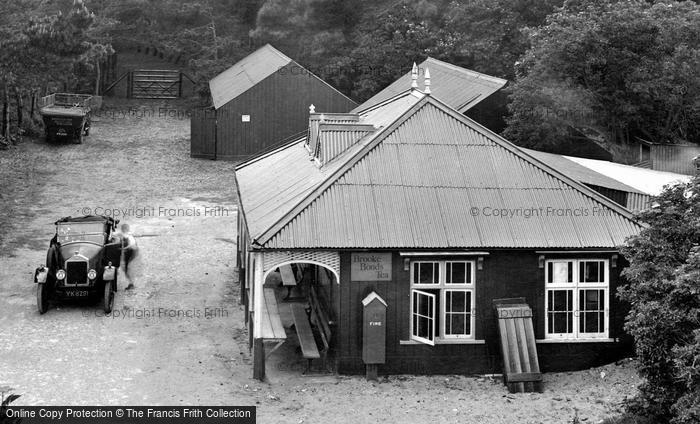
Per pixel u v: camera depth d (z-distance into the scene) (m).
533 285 20.53
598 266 20.80
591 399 18.64
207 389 19.08
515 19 53.12
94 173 42.81
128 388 18.97
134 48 65.75
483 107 38.78
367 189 20.70
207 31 65.25
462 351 20.28
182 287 26.98
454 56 52.38
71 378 19.41
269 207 21.89
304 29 59.66
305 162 24.83
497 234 20.23
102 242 25.17
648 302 16.14
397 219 20.23
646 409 16.56
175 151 49.00
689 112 42.53
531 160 21.75
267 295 23.66
